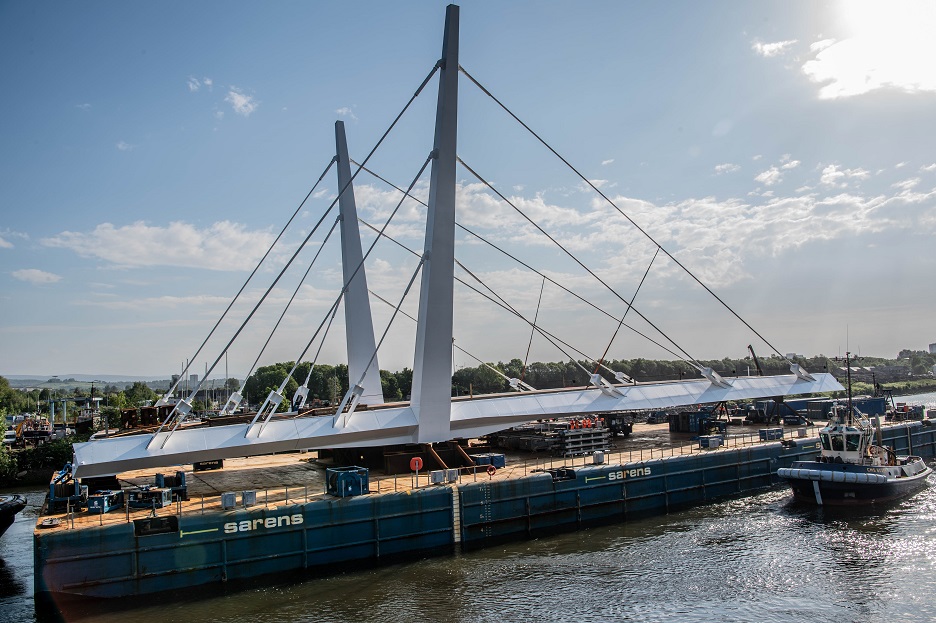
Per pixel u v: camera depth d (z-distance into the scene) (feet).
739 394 250.16
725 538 155.33
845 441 190.29
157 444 155.02
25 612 121.19
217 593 125.80
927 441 284.00
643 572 132.16
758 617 109.81
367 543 143.02
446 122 162.81
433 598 120.06
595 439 208.03
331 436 169.37
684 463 195.00
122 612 117.91
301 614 114.21
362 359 220.84
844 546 146.51
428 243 169.89
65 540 120.16
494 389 544.21
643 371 548.72
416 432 178.40
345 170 226.58
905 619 108.06
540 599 118.62
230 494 136.26
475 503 155.74
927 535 153.38
